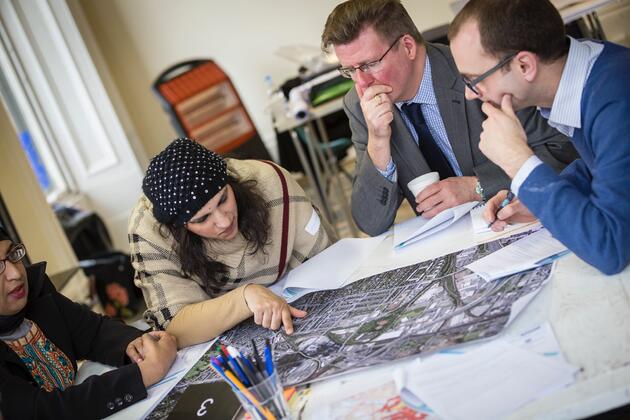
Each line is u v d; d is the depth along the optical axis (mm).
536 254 1270
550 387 904
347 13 1686
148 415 1277
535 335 1030
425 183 1709
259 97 5828
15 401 1355
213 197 1504
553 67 1158
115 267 4012
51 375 1572
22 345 1551
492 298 1180
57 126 4992
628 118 1099
